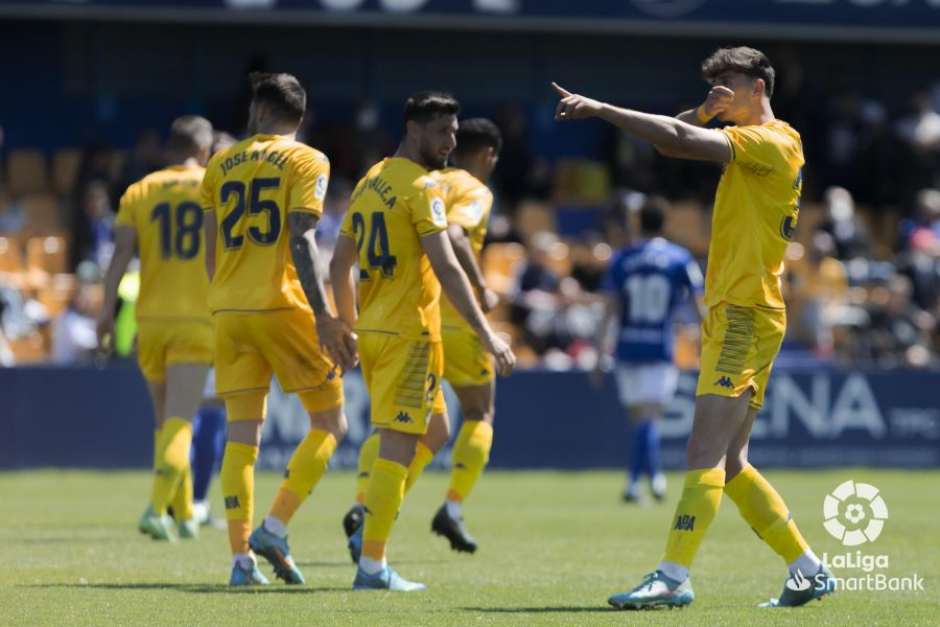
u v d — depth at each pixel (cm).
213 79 8294
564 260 7319
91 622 2236
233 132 7550
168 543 3428
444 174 3234
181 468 3425
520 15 7300
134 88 8231
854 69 8725
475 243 3238
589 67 8588
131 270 5812
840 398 6294
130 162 7456
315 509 4488
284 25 8312
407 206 2609
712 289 2406
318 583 2736
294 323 2680
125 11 7000
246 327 2670
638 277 4947
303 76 8344
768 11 7444
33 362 6291
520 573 2992
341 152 7819
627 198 6919
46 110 8162
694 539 2384
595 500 4988
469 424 3309
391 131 8469
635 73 8612
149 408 5700
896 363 6806
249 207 2677
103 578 2789
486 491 5288
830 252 7525
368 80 8406
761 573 3017
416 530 3912
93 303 6306
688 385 6162
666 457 6144
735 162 2358
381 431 2656
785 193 2384
